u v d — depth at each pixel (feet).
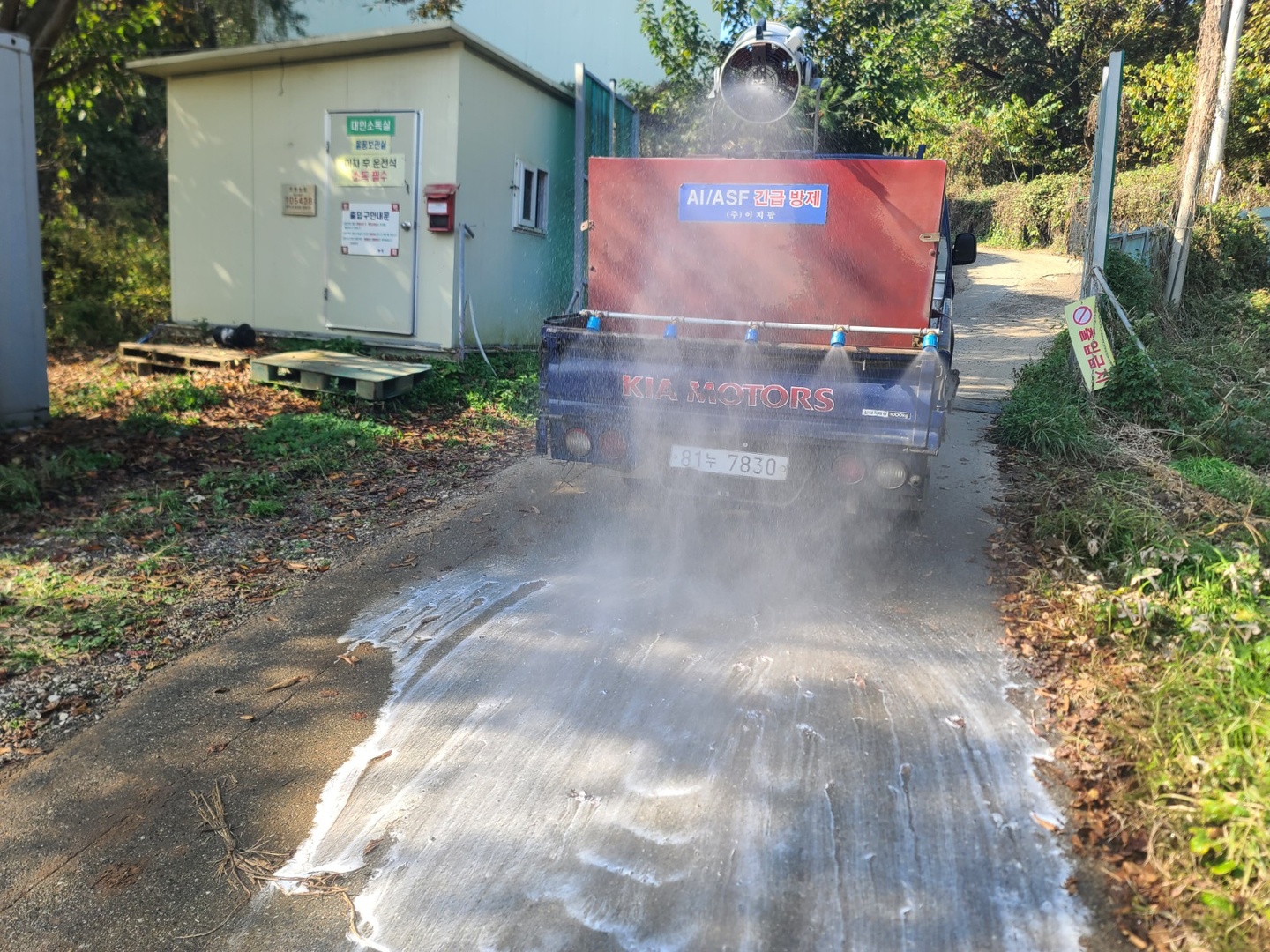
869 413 15.53
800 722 11.82
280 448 23.49
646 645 13.92
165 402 26.81
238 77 35.22
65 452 21.39
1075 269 65.62
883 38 45.06
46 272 44.50
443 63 31.99
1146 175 69.15
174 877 9.26
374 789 10.58
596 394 17.24
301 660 13.47
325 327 35.50
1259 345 38.60
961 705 12.14
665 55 48.08
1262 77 75.46
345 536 18.47
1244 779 9.45
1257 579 14.07
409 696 12.51
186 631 14.26
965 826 9.82
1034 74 103.50
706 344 16.25
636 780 10.68
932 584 16.17
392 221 33.55
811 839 9.67
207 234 36.99
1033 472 22.79
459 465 23.61
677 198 17.88
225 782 10.70
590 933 8.50
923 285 16.76
